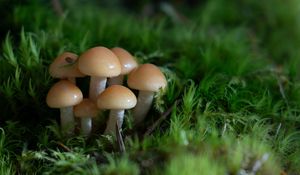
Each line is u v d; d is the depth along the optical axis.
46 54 0.39
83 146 0.33
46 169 0.32
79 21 0.47
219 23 0.53
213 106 0.35
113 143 0.33
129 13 0.57
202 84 0.36
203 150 0.31
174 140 0.32
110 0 0.57
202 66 0.40
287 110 0.36
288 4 0.54
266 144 0.32
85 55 0.32
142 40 0.43
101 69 0.32
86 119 0.34
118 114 0.34
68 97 0.32
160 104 0.35
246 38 0.49
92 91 0.34
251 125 0.34
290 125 0.36
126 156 0.31
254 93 0.37
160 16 0.56
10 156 0.33
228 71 0.39
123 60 0.34
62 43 0.40
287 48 0.50
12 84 0.36
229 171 0.30
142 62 0.39
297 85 0.39
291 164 0.33
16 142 0.34
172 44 0.46
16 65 0.37
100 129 0.35
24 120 0.36
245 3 0.55
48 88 0.36
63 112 0.34
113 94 0.32
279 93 0.38
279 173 0.31
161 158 0.31
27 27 0.43
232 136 0.33
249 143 0.32
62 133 0.34
